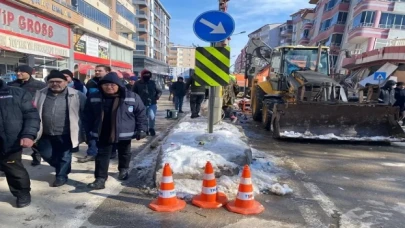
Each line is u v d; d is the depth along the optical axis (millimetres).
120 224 3225
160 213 3488
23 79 5004
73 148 4270
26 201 3576
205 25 5133
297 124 7617
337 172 5191
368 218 3484
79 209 3553
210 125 5625
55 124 4129
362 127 7602
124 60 43531
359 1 31688
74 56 27141
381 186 4562
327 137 7297
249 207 3566
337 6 35938
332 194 4191
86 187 4227
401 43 22359
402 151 6867
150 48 73125
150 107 7727
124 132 4227
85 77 27656
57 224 3189
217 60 5203
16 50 17594
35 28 20359
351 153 6570
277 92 9703
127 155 4504
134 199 3869
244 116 12023
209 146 4961
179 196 3887
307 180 4738
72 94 4211
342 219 3434
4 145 3301
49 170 4945
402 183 4719
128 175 4719
